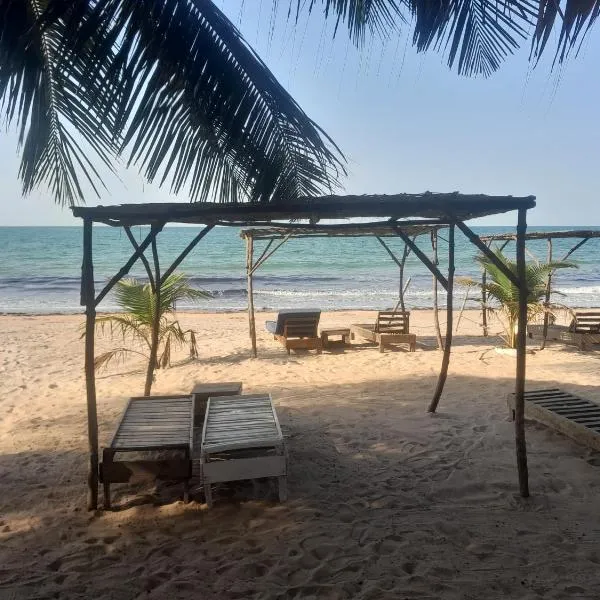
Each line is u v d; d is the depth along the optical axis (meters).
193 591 3.13
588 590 3.05
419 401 7.21
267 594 3.09
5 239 74.81
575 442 5.48
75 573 3.32
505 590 3.08
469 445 5.46
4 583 3.21
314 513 4.04
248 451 4.50
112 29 3.22
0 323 15.88
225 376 9.03
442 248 55.38
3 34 3.23
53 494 4.46
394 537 3.68
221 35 3.51
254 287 28.73
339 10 2.93
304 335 11.39
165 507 4.19
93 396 4.14
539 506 4.11
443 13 2.62
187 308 20.98
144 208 3.70
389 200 3.66
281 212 3.78
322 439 5.71
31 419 6.70
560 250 55.88
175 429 4.57
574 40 2.03
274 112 3.79
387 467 4.92
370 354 10.91
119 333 13.74
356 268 38.50
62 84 3.82
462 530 3.76
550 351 10.73
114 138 3.63
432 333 13.88
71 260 44.62
